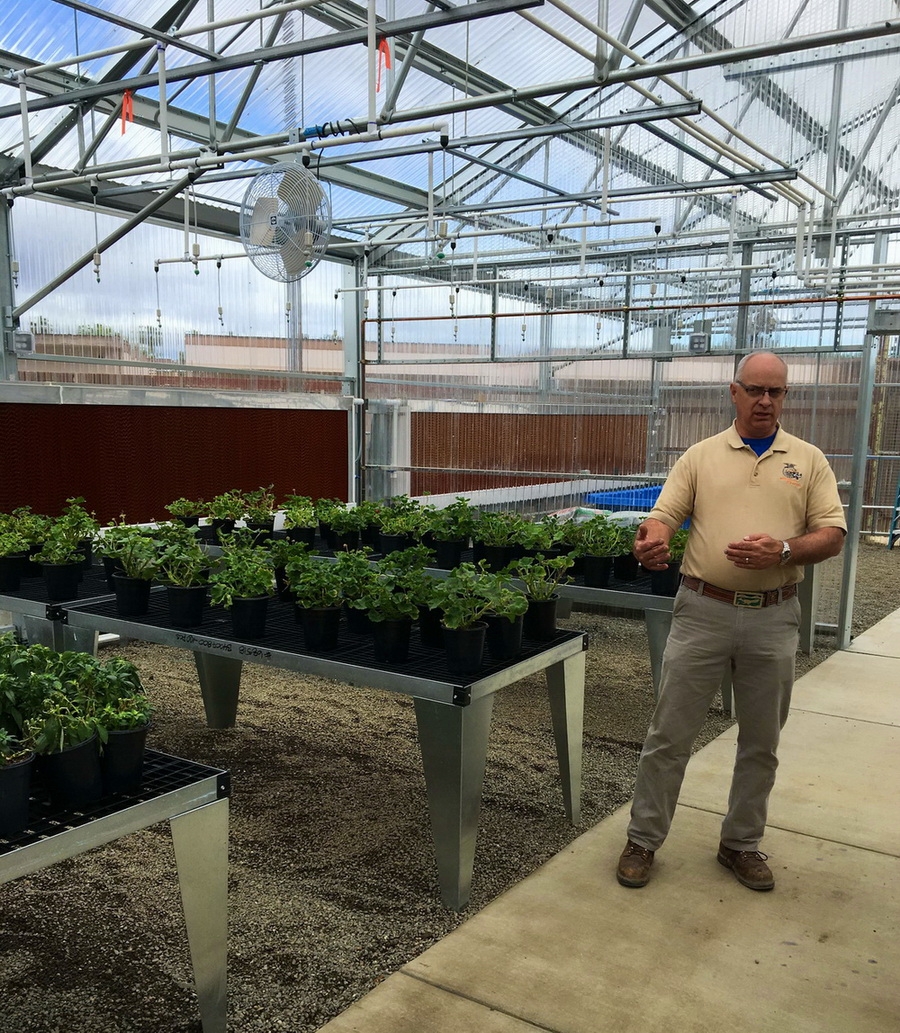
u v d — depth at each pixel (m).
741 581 2.85
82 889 2.98
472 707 2.79
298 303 9.20
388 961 2.57
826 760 4.20
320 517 6.30
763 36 6.38
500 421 8.45
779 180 6.11
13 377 6.72
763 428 2.90
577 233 9.20
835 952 2.66
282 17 5.31
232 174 6.36
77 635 3.96
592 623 7.00
